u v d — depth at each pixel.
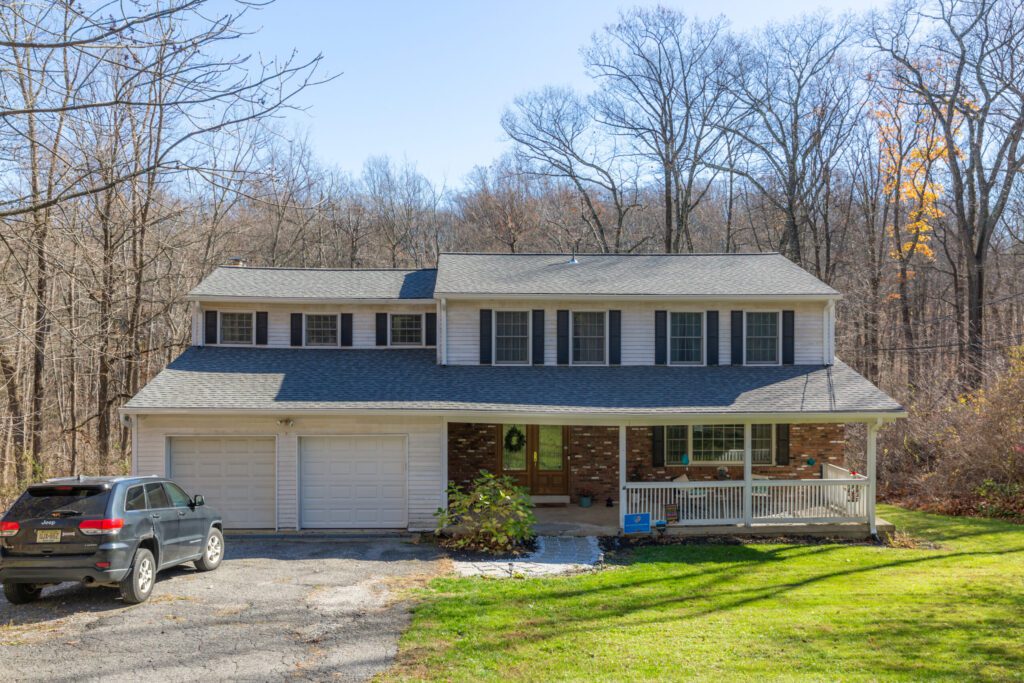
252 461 16.69
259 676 7.68
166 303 26.09
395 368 18.64
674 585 12.33
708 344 18.97
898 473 25.23
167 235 20.61
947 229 32.00
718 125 36.12
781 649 8.77
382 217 44.28
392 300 19.72
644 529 16.30
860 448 26.77
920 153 32.97
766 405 16.56
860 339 34.47
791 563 14.23
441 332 18.84
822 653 8.62
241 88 6.77
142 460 16.27
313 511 16.69
